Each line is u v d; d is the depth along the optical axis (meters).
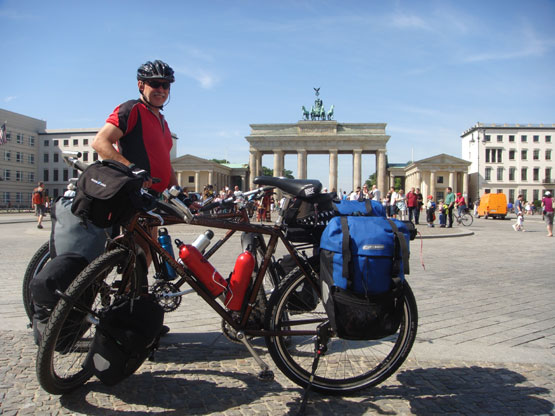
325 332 2.96
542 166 90.75
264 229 3.10
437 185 86.88
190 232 12.27
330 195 3.12
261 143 79.06
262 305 3.25
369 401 2.99
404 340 3.07
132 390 3.04
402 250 2.69
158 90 3.72
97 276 2.67
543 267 9.30
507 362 3.72
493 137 91.62
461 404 2.96
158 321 2.94
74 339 2.81
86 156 83.12
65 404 2.81
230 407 2.84
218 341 4.09
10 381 3.10
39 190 19.28
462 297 6.27
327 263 2.72
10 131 77.62
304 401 2.82
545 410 2.88
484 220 37.47
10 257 9.46
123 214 2.68
